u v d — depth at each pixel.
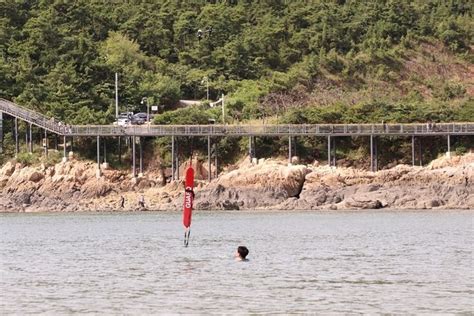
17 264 79.69
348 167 178.25
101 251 90.56
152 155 183.75
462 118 193.50
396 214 145.75
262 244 95.88
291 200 163.62
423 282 67.25
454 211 152.25
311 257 83.00
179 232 113.25
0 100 180.88
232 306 58.62
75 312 57.09
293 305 58.84
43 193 172.75
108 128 174.88
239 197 165.75
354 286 65.75
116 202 169.50
